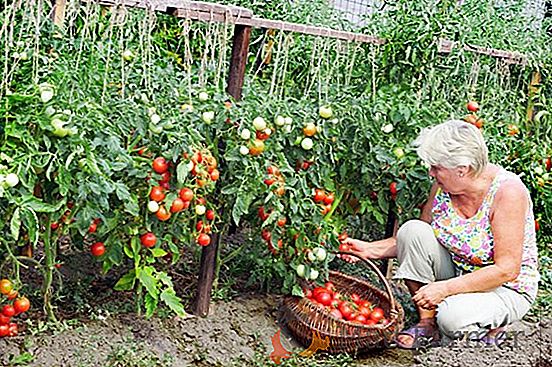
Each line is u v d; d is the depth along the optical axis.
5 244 3.02
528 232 3.49
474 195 3.39
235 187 3.35
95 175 2.85
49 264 3.19
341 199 4.04
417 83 4.53
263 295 3.96
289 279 3.57
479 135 3.28
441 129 3.30
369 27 4.73
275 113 3.38
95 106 2.94
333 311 3.49
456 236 3.51
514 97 5.41
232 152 3.29
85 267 3.95
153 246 3.31
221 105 3.30
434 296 3.38
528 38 5.82
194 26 4.36
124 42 3.71
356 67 4.71
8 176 2.64
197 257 4.21
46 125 2.73
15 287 3.08
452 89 4.82
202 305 3.61
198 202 3.28
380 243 3.84
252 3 4.99
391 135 3.93
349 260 3.89
